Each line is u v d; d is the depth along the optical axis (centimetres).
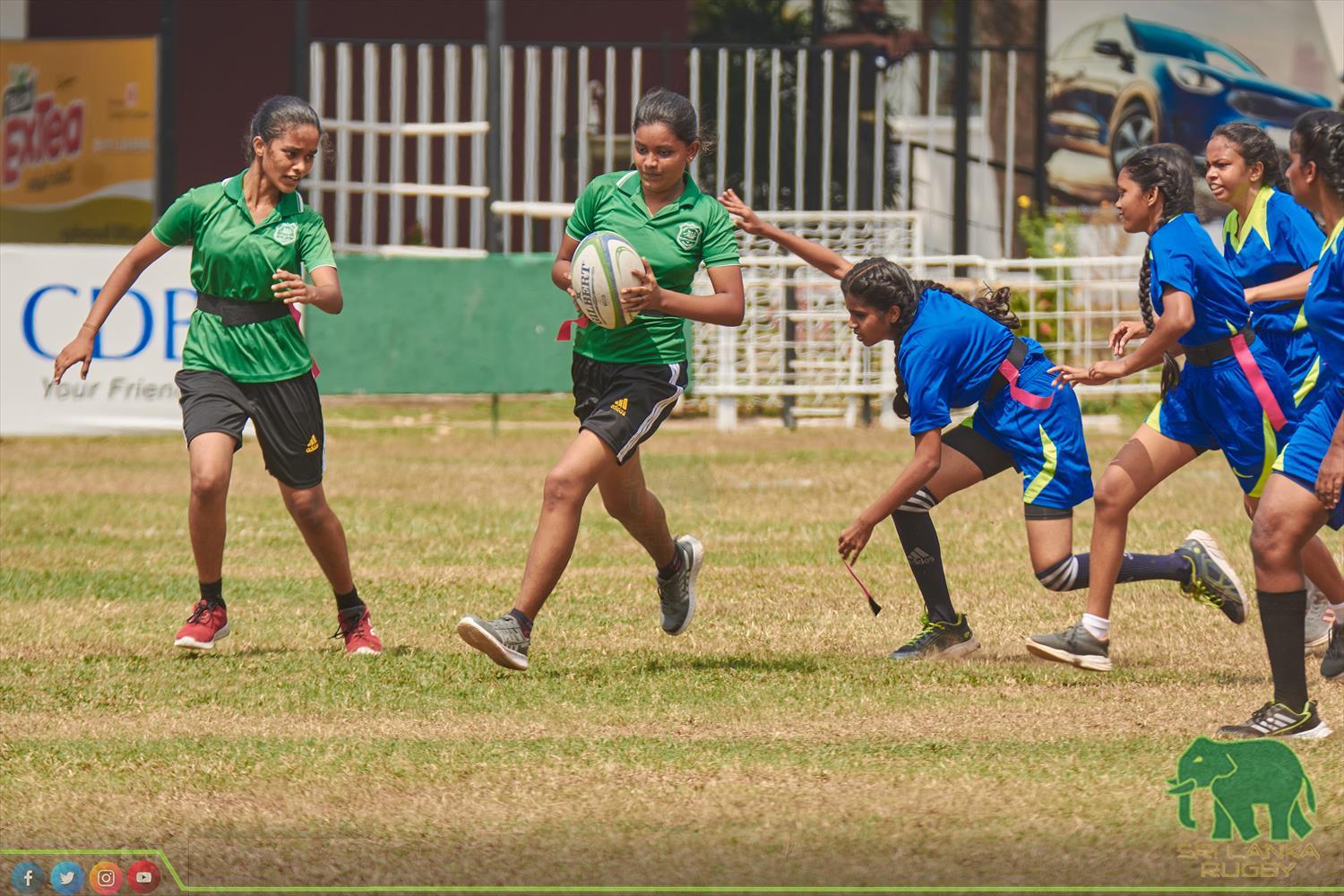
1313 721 1816
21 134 6506
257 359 2283
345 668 2247
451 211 5650
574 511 2142
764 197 6372
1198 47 7125
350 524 3606
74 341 2286
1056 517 2248
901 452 4959
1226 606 2308
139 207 6356
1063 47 7212
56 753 1805
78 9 6938
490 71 5356
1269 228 2200
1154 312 2139
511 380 5122
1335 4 7125
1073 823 1539
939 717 1962
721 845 1486
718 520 3678
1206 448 2175
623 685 2134
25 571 3045
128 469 4566
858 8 7300
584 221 2234
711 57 6544
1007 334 2239
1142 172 2133
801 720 1953
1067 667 2248
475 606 2731
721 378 5659
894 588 2867
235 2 6906
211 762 1764
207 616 2350
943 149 6838
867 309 2188
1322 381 1920
